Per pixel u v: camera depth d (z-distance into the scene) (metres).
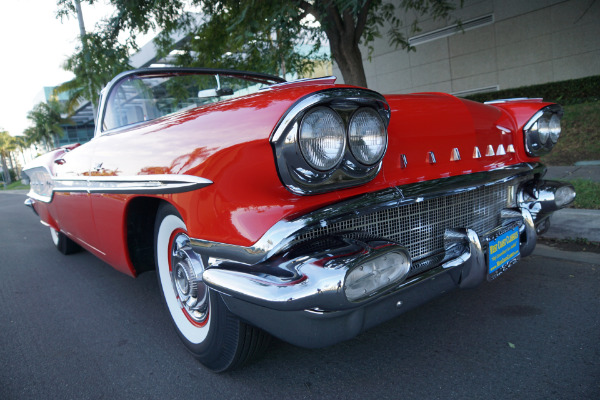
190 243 1.73
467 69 13.08
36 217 8.87
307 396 1.79
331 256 1.32
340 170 1.42
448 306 2.51
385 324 2.36
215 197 1.56
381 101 1.44
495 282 2.80
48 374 2.16
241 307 1.62
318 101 1.30
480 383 1.77
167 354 2.28
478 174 2.02
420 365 1.94
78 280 3.76
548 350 1.97
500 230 2.06
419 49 13.97
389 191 1.63
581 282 2.69
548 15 11.23
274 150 1.37
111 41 7.44
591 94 10.44
